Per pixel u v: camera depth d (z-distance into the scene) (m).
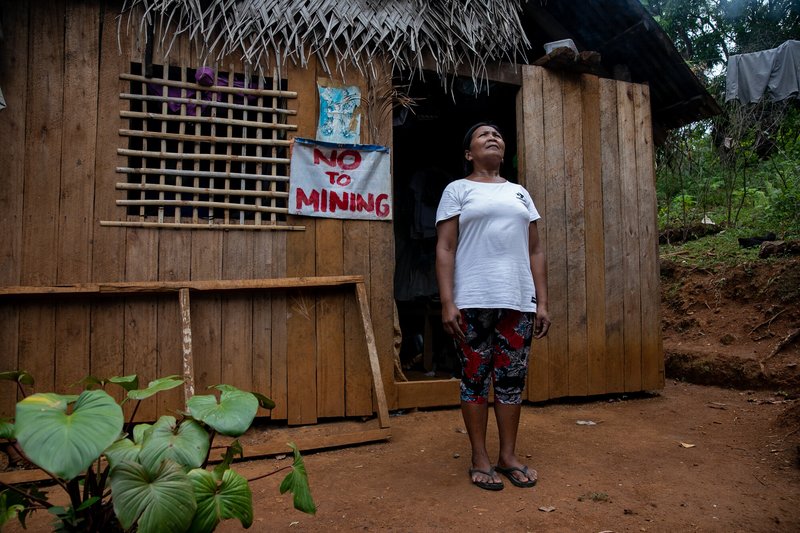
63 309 3.25
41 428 1.25
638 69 5.10
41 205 3.23
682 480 2.67
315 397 3.65
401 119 4.34
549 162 4.43
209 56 3.55
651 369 4.70
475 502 2.41
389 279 3.89
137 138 3.46
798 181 7.78
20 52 3.23
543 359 4.29
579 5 4.59
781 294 5.67
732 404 4.40
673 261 7.45
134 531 1.47
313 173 3.72
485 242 2.65
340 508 2.36
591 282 4.51
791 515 2.26
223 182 3.57
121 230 3.36
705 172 9.72
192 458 1.45
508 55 4.27
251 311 3.58
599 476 2.73
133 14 3.42
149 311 3.40
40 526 2.26
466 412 2.69
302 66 3.74
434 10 4.01
